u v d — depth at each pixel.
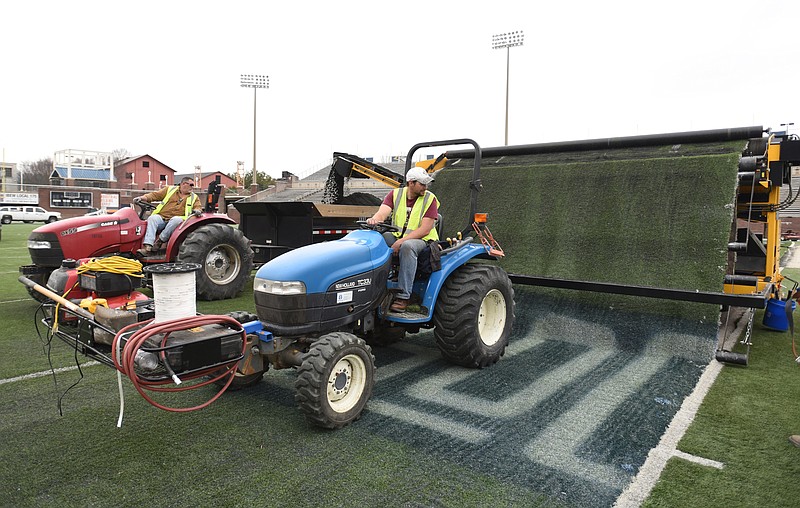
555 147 6.76
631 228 5.59
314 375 3.13
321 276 3.47
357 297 3.70
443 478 2.73
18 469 2.80
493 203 6.67
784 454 3.00
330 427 3.22
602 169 6.17
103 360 2.96
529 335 5.51
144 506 2.47
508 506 2.49
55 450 3.00
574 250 5.80
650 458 2.96
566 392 3.94
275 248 8.45
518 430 3.30
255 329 3.42
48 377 4.15
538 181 6.54
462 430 3.28
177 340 2.87
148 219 7.05
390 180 8.34
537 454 2.99
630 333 5.10
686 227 5.28
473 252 4.52
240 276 7.52
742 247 5.02
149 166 55.28
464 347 4.29
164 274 2.95
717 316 4.86
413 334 5.59
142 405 3.62
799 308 6.93
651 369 4.46
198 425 3.32
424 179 4.04
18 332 5.45
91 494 2.57
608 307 5.41
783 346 5.13
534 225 6.22
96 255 6.66
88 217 6.75
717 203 5.24
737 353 4.59
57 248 6.32
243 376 3.65
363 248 3.80
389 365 4.55
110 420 3.38
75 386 3.95
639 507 2.49
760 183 5.35
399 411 3.57
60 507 2.46
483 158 7.44
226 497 2.54
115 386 3.96
